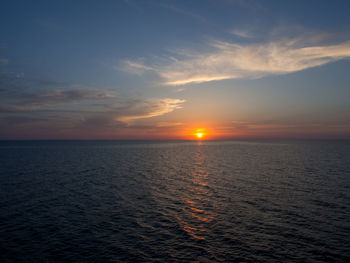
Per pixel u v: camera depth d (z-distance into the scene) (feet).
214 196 95.71
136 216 73.77
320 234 59.67
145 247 54.03
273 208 79.87
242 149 449.48
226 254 50.72
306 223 66.69
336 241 55.93
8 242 55.93
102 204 85.81
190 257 49.70
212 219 70.69
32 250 52.44
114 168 178.50
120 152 371.97
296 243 55.21
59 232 61.87
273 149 430.20
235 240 57.11
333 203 84.38
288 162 207.72
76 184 119.14
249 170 163.53
